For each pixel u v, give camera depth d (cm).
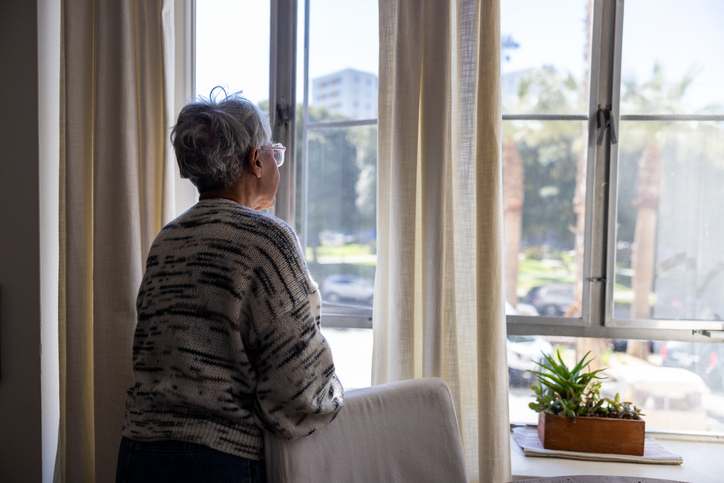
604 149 202
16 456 191
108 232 181
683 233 202
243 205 119
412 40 169
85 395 185
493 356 167
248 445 104
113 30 178
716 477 175
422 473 126
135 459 105
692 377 204
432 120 169
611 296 204
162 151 187
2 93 185
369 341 213
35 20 182
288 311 102
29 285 187
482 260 168
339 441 114
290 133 214
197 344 101
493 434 167
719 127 198
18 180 186
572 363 211
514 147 208
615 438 187
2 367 190
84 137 182
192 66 210
